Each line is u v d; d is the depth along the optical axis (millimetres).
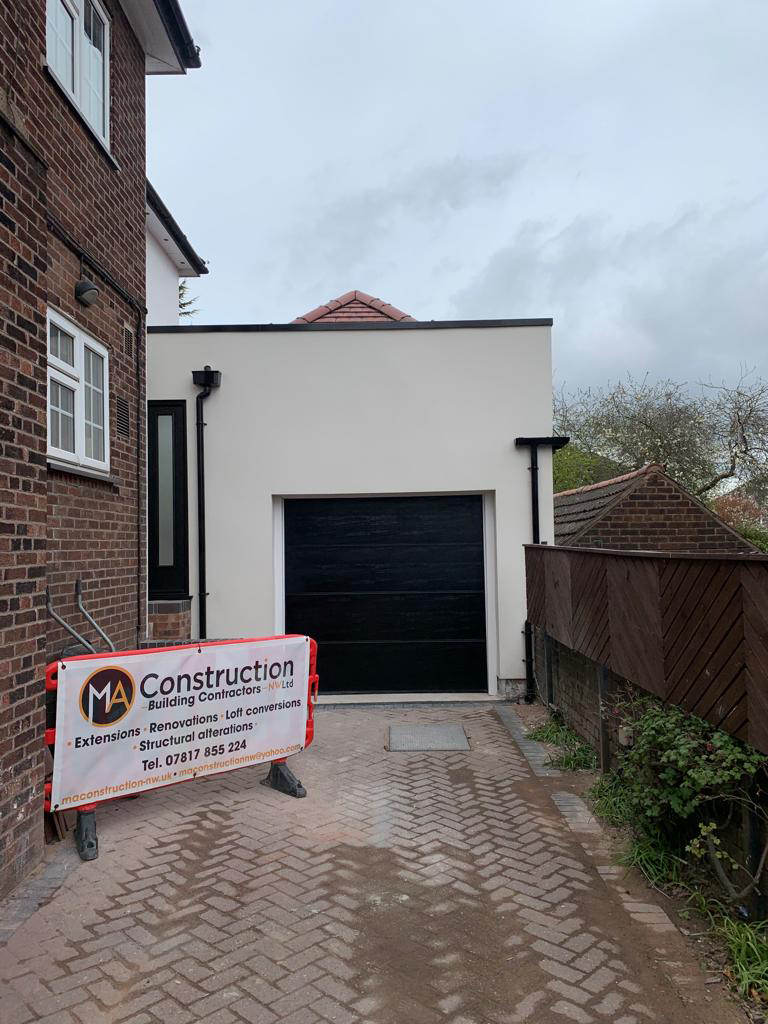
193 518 8695
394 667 8898
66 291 5707
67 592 5629
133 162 7289
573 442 21750
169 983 3049
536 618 7773
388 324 8773
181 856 4277
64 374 5676
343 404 8766
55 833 4488
